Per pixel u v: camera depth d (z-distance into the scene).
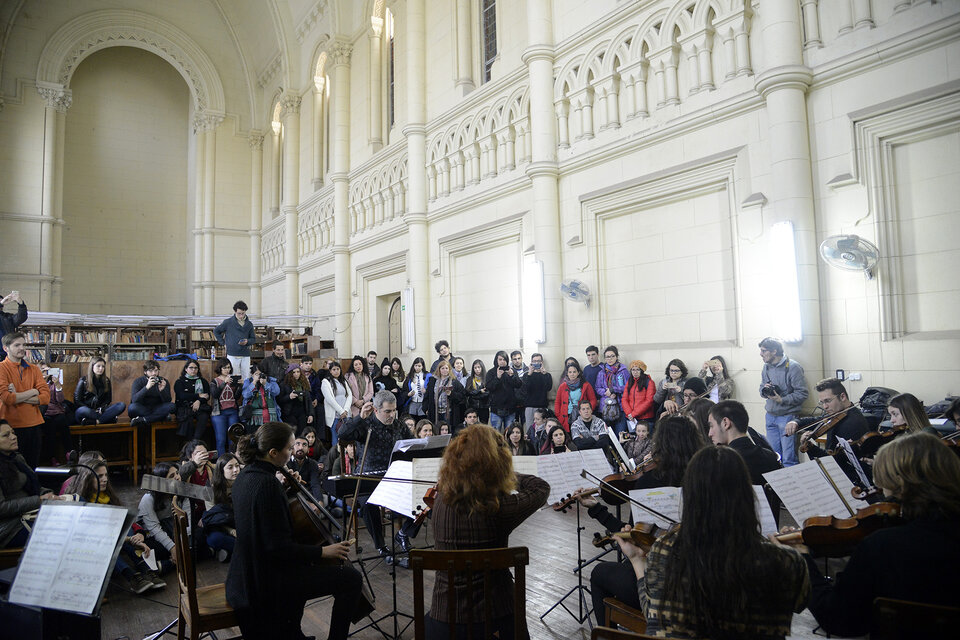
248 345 10.23
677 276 7.42
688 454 2.90
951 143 5.27
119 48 21.38
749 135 6.58
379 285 14.20
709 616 1.71
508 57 10.02
